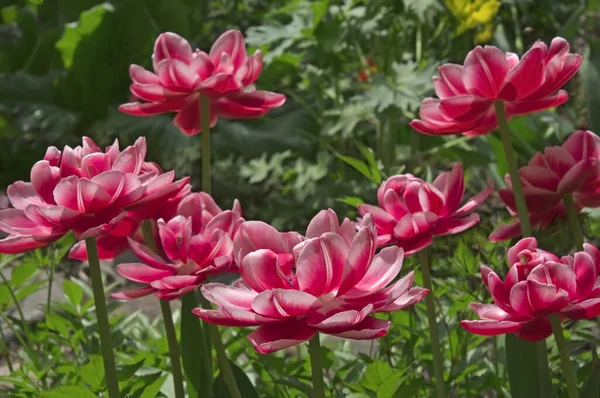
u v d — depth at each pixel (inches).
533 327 46.1
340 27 110.1
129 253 111.7
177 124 54.6
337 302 44.0
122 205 45.9
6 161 155.3
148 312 91.0
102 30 152.5
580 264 45.1
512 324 45.5
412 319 58.0
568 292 45.1
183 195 49.6
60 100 156.9
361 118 110.7
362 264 43.4
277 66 128.3
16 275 59.1
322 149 136.6
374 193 118.6
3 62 171.3
